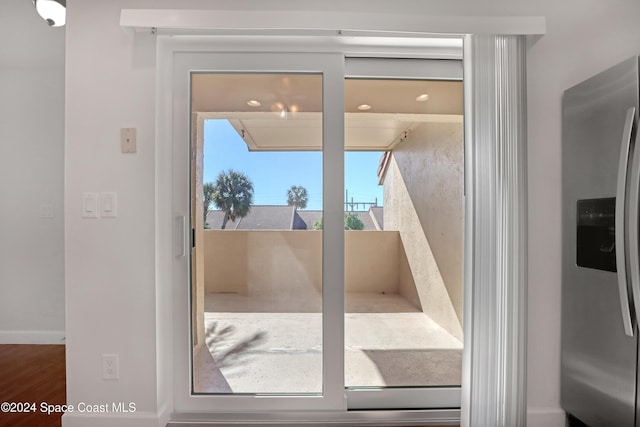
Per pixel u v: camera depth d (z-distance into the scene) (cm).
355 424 160
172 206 162
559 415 153
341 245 162
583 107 139
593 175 134
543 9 154
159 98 155
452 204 215
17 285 258
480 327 146
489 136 146
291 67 161
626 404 120
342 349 162
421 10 153
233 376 165
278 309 165
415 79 172
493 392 146
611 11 154
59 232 258
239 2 152
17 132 258
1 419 159
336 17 142
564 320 151
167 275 161
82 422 151
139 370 152
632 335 116
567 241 149
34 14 221
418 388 169
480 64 146
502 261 146
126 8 150
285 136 164
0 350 243
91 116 151
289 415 161
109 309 152
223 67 161
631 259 112
